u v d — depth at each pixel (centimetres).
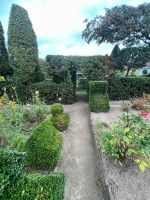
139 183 370
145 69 2344
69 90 1183
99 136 589
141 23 1307
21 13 1233
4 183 222
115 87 1227
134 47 1405
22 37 1212
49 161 425
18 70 1176
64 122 718
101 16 1402
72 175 446
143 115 497
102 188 400
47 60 1250
